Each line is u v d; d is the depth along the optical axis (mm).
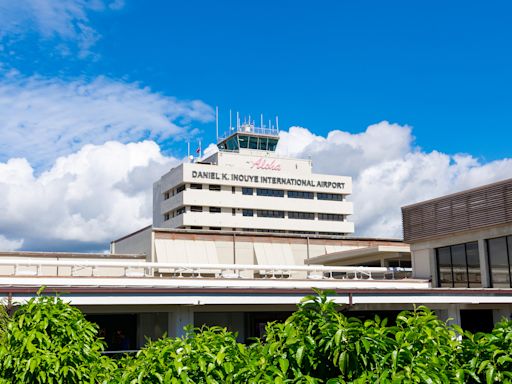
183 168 109688
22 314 7176
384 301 21344
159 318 23953
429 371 5211
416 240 32812
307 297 5902
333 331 5434
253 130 125812
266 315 26047
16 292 15648
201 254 54812
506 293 24094
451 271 31062
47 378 6578
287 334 5625
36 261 25359
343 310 21172
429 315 5895
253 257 57344
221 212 111938
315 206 119062
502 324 5867
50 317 6922
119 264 26344
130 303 17672
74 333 6996
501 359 5402
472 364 5605
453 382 5406
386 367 5336
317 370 5578
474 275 29594
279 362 5438
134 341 24516
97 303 17203
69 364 6766
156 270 39281
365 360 5262
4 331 7121
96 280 24797
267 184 115375
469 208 29812
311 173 119875
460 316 25578
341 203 121438
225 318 25578
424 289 22312
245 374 5453
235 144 125688
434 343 5602
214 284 26281
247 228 112812
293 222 116375
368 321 5676
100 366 6996
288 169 118312
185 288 18516
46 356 6523
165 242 53469
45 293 16141
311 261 43969
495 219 28266
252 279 27297
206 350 5770
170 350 5844
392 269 33344
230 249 56312
